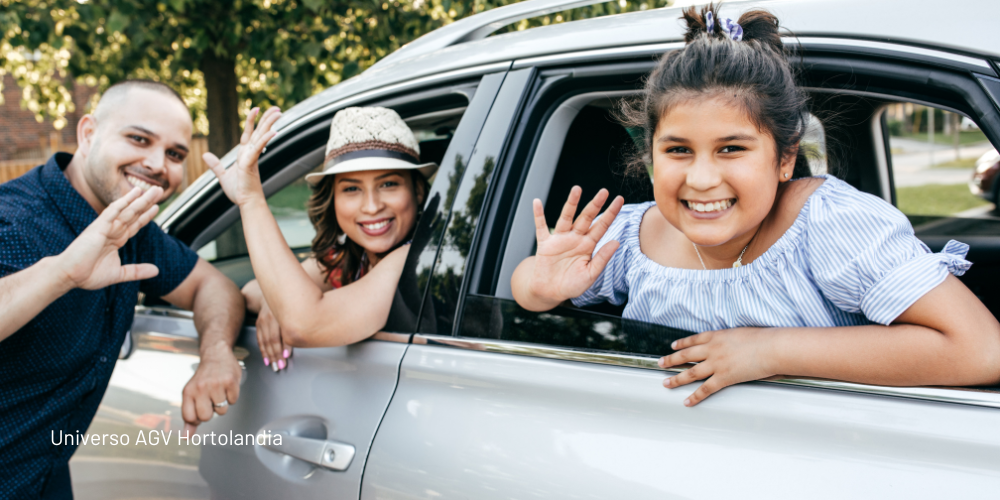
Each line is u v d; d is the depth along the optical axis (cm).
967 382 87
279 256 140
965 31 97
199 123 680
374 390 132
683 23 123
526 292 122
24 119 1795
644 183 158
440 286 133
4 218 131
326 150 169
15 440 139
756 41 103
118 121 151
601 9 401
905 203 410
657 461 99
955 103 99
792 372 96
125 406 170
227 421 151
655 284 126
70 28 441
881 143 211
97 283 123
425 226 139
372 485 123
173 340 171
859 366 91
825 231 104
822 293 109
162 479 160
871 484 86
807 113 108
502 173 136
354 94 166
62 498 159
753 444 95
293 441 136
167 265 167
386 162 154
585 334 116
